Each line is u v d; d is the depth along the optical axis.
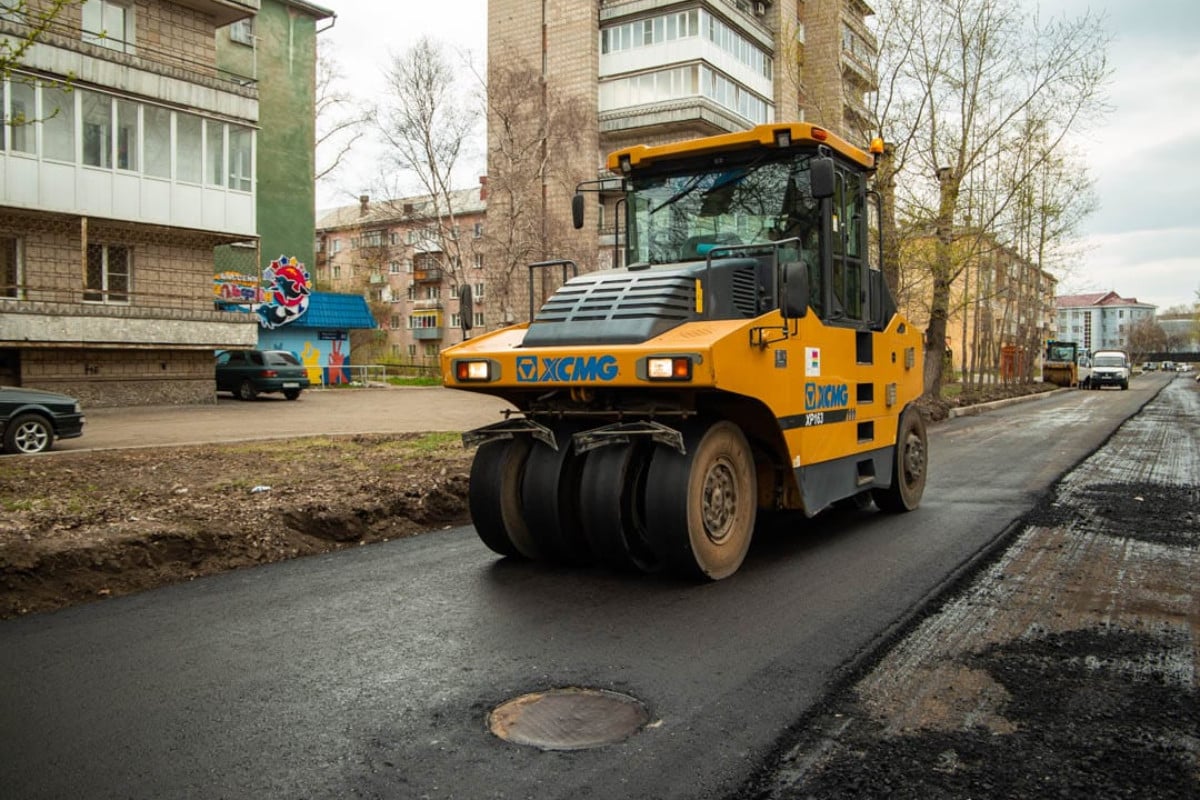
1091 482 10.28
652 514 5.65
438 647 4.56
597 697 3.87
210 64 25.23
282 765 3.24
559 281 36.66
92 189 21.91
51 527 6.42
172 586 5.94
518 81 34.44
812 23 40.28
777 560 6.52
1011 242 27.59
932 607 5.24
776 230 6.80
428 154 34.25
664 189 7.25
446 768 3.21
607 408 6.07
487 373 6.03
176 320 23.55
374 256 59.00
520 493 6.39
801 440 6.46
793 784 3.08
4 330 20.08
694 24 37.00
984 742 3.42
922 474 8.88
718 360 5.31
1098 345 158.00
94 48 21.69
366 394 30.36
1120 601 5.37
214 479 8.93
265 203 34.69
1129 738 3.46
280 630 4.88
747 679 4.07
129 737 3.48
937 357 23.72
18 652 4.54
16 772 3.19
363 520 7.66
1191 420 20.92
